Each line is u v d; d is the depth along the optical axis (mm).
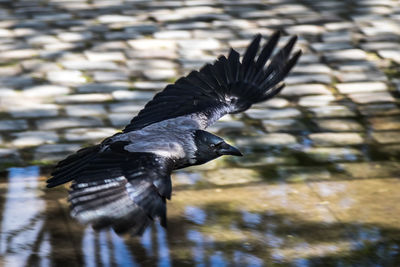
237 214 10969
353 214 11023
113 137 7664
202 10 19344
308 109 14438
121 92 14758
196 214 10938
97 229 6617
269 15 19016
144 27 18000
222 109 8523
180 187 11664
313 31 17984
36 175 11828
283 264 9875
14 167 12039
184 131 7879
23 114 13789
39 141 12867
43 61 15977
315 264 9898
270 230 10617
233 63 8961
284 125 13781
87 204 6742
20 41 16969
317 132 13578
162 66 15883
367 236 10516
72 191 6863
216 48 16781
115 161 7180
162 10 19281
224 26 18141
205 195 11445
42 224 10617
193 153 7715
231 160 12523
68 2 19797
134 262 9875
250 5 19844
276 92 8664
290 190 11664
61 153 12492
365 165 12477
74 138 12992
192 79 8836
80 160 7371
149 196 6902
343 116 14195
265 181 11906
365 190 11695
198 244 10258
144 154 7281
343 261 9977
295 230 10625
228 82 8828
